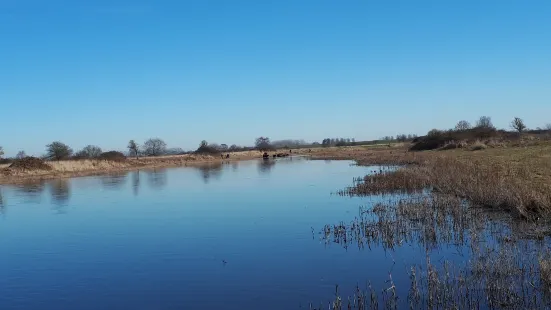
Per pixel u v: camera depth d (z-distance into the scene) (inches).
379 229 737.6
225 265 603.5
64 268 625.0
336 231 751.1
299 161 3430.1
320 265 579.2
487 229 685.3
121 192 1562.5
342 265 574.2
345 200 1125.7
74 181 2110.0
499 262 504.4
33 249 742.5
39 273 605.3
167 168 3152.1
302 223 858.8
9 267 637.9
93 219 1015.6
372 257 601.0
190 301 479.5
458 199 914.7
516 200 770.8
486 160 1635.1
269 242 717.9
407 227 745.6
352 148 5585.6
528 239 608.4
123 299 496.1
